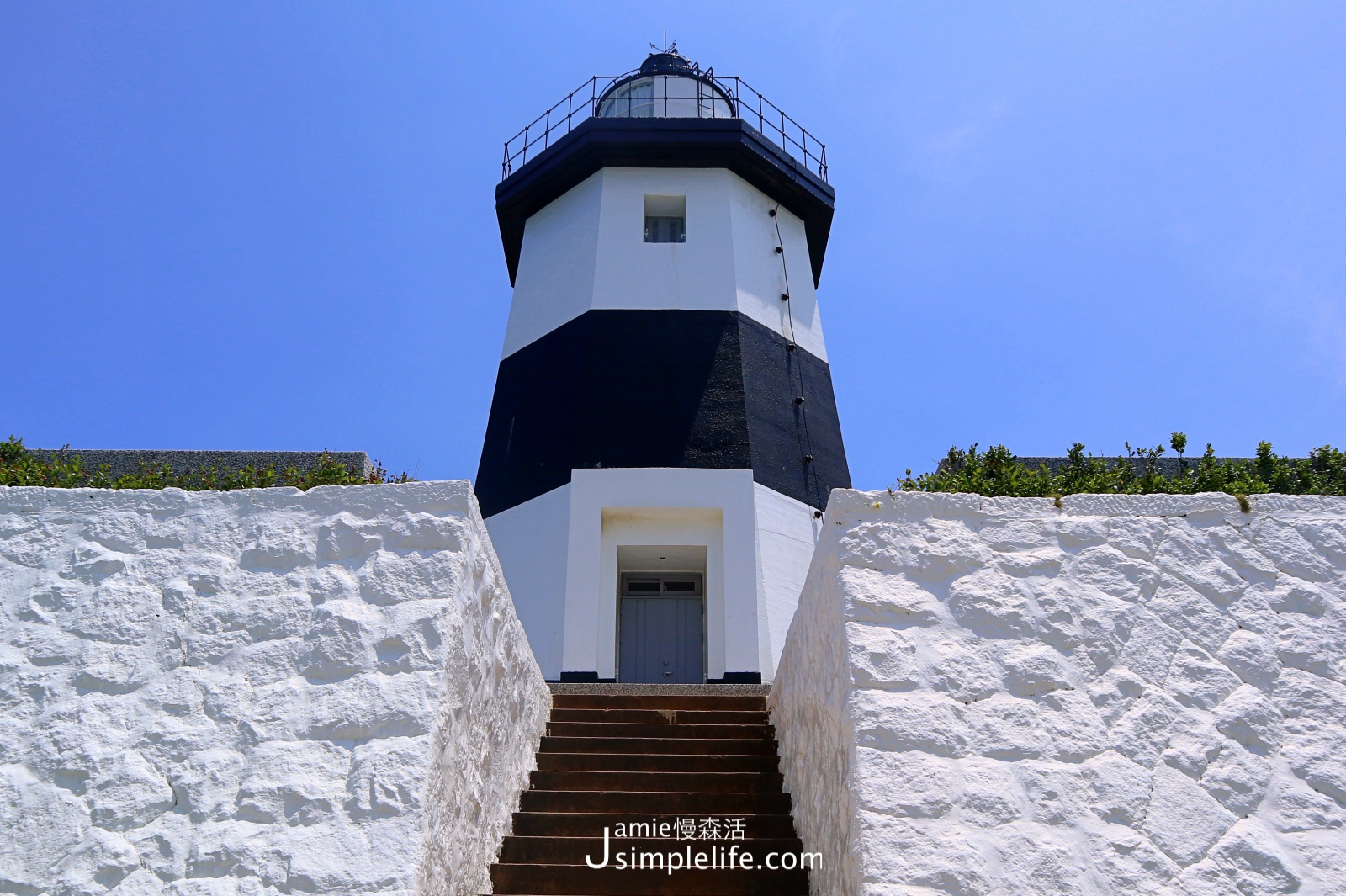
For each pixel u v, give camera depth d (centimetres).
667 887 645
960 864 496
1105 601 591
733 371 1520
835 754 588
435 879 526
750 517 1408
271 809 517
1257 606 595
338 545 610
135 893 497
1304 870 509
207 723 550
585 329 1558
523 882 638
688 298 1580
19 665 569
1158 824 517
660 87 1870
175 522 624
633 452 1449
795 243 1767
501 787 693
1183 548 612
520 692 768
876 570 597
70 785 529
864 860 498
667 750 839
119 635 581
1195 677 569
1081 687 561
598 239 1633
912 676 558
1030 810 517
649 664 1472
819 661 653
